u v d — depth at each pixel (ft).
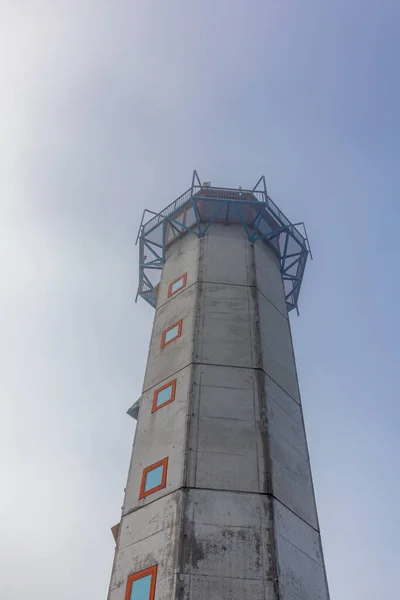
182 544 50.14
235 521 52.37
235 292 79.00
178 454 58.80
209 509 53.16
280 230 92.79
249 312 76.02
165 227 97.09
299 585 50.83
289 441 64.64
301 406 72.18
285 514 55.47
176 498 54.54
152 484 58.39
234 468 57.11
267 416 62.90
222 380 66.18
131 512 57.72
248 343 71.41
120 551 54.90
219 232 90.22
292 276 97.09
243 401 64.03
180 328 75.41
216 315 75.00
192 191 94.43
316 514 61.11
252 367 68.28
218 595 46.70
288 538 53.67
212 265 83.56
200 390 64.80
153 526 54.08
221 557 49.42
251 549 50.24
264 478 56.49
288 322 83.76
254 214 93.50
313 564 55.11
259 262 86.53
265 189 95.45
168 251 94.12
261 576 48.34
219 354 69.41
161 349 75.10
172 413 64.28
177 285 83.97
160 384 69.72
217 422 61.41
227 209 91.97
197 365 67.72
